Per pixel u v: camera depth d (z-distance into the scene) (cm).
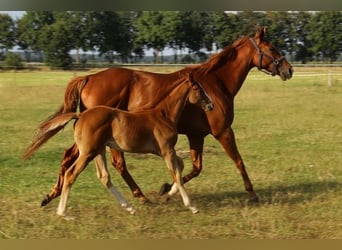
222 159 1098
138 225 676
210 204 780
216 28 5781
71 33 5544
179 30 6116
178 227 673
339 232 651
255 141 1304
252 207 766
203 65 835
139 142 726
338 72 4028
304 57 5853
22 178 934
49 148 1207
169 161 740
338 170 1005
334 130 1471
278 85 3081
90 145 698
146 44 6444
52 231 652
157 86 803
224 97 820
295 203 783
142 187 887
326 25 5622
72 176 701
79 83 807
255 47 854
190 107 797
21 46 6272
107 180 741
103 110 710
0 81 3312
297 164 1050
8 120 1661
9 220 682
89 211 740
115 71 815
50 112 1877
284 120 1667
